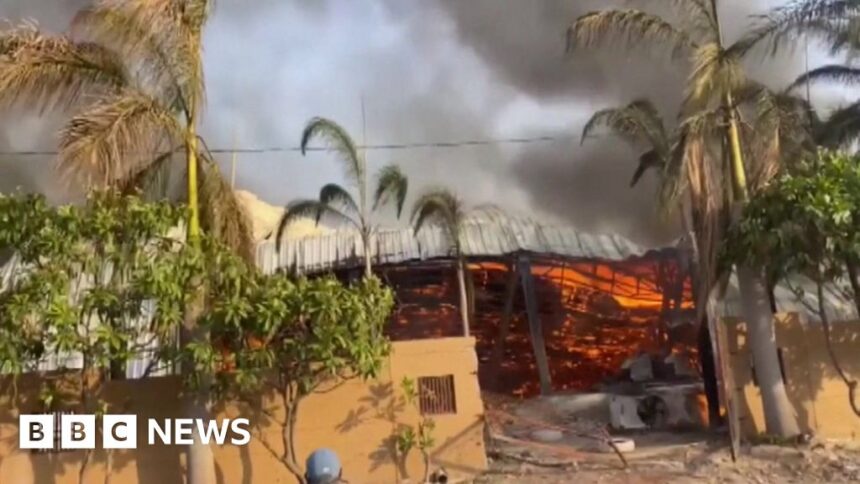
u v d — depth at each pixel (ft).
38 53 37.27
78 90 38.27
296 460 39.32
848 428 44.21
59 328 33.24
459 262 71.31
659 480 37.52
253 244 44.65
